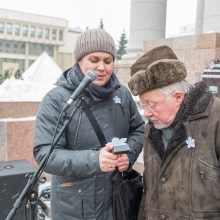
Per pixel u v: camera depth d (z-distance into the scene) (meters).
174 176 1.57
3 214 2.88
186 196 1.53
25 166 3.17
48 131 1.86
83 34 1.95
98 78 1.92
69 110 1.88
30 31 63.78
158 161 1.65
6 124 4.54
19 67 63.50
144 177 1.80
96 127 1.91
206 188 1.48
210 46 6.17
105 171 1.72
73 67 2.01
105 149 1.74
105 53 1.91
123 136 2.05
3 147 4.55
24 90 5.26
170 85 1.55
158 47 1.65
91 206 1.91
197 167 1.50
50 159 1.80
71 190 1.92
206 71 4.52
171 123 1.60
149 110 1.61
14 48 63.00
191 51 6.51
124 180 1.93
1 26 61.59
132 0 10.41
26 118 4.67
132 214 1.93
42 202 3.93
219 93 4.34
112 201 1.93
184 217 1.54
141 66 1.64
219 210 1.49
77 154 1.77
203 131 1.51
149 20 10.14
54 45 66.12
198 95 1.56
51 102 1.90
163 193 1.61
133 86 1.59
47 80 12.15
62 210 1.96
